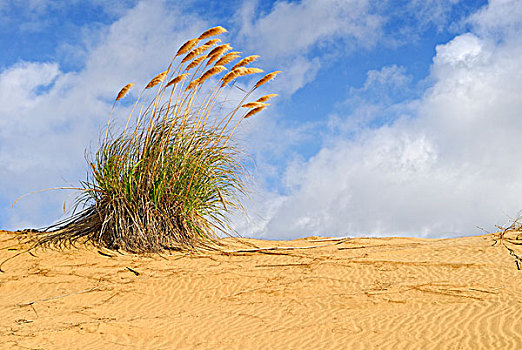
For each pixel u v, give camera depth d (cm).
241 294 738
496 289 647
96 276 841
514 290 636
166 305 720
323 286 740
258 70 971
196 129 1045
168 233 998
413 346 514
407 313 605
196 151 1050
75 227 1050
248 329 601
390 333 552
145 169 996
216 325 622
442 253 873
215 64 1002
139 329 618
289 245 1095
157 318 659
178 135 1037
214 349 548
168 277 826
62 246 977
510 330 520
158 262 908
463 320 564
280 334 577
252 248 1046
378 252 923
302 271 824
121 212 982
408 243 1038
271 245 1095
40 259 921
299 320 618
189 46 964
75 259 916
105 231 1006
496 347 489
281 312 653
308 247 1034
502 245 880
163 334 601
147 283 805
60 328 625
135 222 962
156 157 1007
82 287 798
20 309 714
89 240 997
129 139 1024
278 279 790
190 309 695
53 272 862
